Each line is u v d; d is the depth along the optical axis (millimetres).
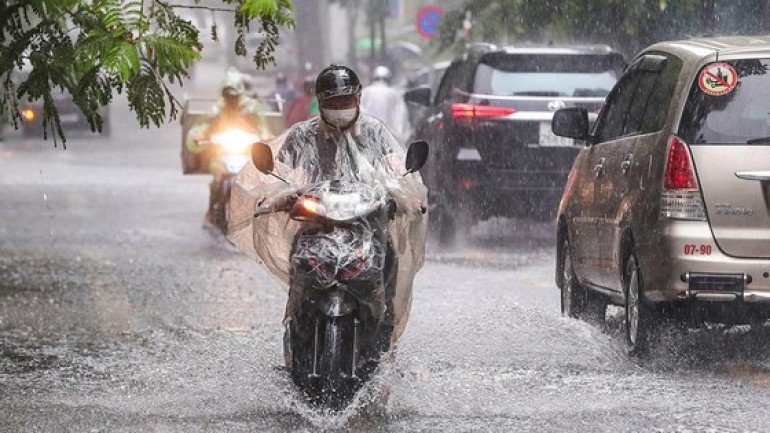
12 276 31578
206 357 20594
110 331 23578
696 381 18547
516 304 25922
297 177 16734
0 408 17062
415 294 27469
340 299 15883
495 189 34125
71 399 17625
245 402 17203
